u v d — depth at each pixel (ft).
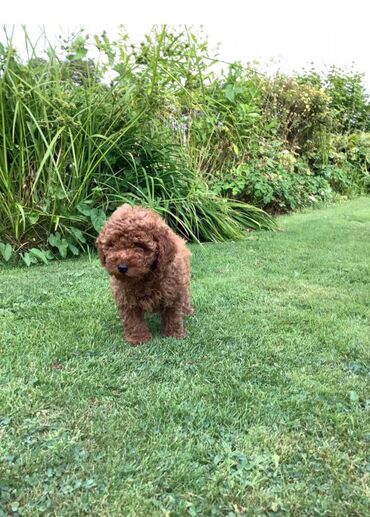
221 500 1.46
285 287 3.60
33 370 2.20
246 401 1.99
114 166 5.07
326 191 8.45
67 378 2.14
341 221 6.57
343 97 11.00
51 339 2.56
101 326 2.73
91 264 4.32
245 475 1.56
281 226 6.23
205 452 1.67
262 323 2.85
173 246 2.42
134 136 4.99
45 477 1.53
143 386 2.10
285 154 7.73
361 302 3.27
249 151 7.01
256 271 4.06
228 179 6.63
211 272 4.03
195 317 2.95
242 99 6.52
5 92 4.24
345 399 2.03
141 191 4.87
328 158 9.66
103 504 1.43
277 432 1.79
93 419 1.85
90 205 4.70
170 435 1.75
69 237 4.66
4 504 1.42
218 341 2.59
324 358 2.40
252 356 2.41
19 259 4.42
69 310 3.03
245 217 6.13
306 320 2.90
